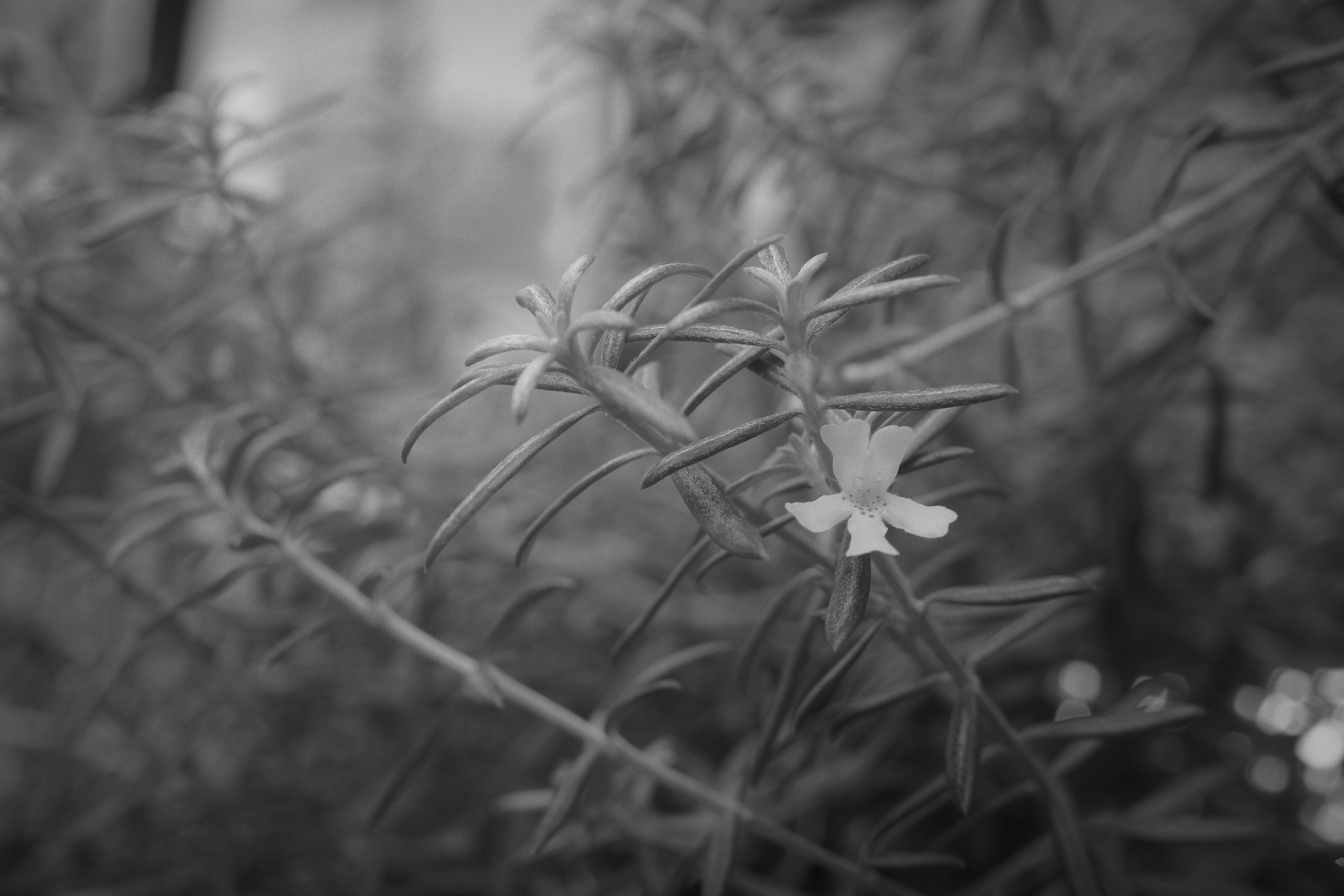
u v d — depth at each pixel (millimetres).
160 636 432
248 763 436
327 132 617
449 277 664
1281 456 469
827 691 257
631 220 456
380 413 457
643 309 430
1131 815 315
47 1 673
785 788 341
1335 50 309
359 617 308
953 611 318
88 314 449
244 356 406
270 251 416
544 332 234
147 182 396
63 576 491
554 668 407
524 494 425
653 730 415
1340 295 461
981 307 407
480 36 761
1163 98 419
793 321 233
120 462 470
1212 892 318
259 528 313
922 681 277
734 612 406
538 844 283
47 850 422
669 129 393
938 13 461
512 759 384
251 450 341
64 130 441
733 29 391
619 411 234
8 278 344
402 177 580
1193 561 430
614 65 403
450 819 416
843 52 544
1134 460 398
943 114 439
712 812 323
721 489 235
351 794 415
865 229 438
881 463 233
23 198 354
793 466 248
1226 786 367
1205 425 458
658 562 428
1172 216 342
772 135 381
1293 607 419
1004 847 383
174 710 458
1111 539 377
